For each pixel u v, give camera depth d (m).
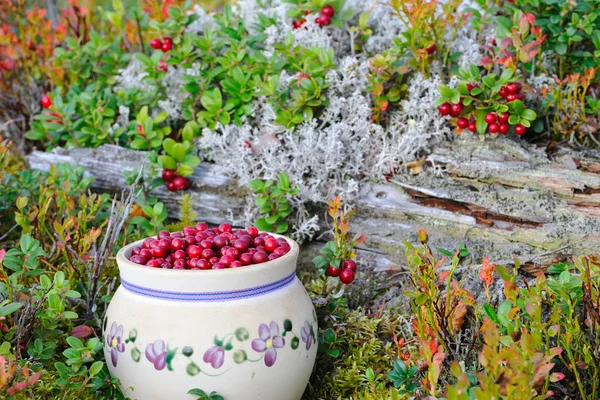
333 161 1.01
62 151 1.09
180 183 1.04
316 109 1.06
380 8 1.13
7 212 1.05
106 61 1.16
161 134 1.08
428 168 1.01
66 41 1.18
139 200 1.04
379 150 1.02
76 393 0.83
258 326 0.80
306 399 0.89
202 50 1.09
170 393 0.80
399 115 1.04
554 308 0.81
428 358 0.76
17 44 1.22
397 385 0.83
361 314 0.94
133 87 1.13
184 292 0.80
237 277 0.80
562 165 0.98
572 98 1.02
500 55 1.01
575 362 0.83
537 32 1.01
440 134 1.02
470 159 0.99
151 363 0.80
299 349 0.82
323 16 1.08
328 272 0.92
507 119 1.00
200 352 0.79
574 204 0.96
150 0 1.21
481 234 0.97
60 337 0.90
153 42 1.11
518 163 0.98
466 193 0.98
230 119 1.06
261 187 0.98
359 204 1.01
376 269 1.00
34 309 0.85
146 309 0.80
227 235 0.85
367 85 1.05
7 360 0.80
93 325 0.92
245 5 1.17
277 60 1.09
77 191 1.03
